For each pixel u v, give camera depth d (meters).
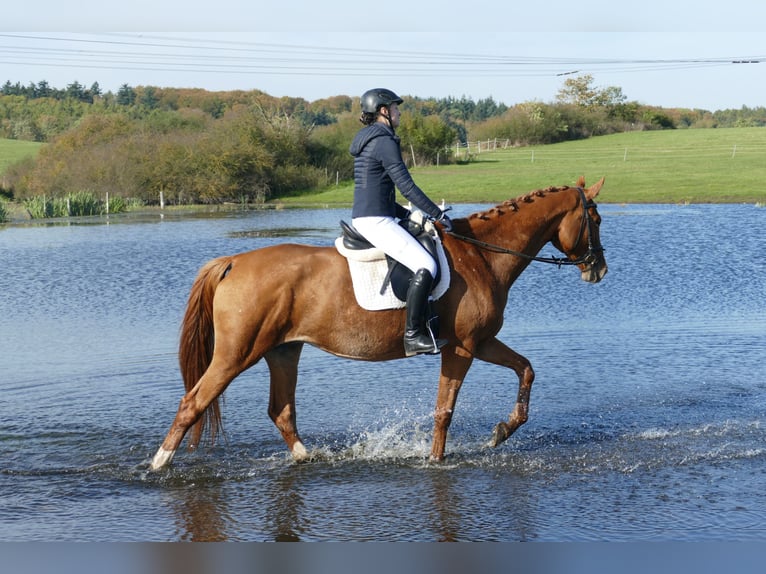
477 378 9.54
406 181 6.37
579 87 89.44
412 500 6.17
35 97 136.88
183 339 6.82
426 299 6.47
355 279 6.51
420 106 132.75
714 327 11.90
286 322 6.57
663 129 89.19
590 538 5.52
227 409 8.50
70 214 38.31
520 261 7.20
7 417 8.14
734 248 20.33
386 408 8.46
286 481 6.58
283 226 29.31
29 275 17.91
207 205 44.78
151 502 6.17
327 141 55.72
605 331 11.71
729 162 50.66
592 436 7.59
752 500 6.11
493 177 47.56
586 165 52.84
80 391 9.04
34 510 6.02
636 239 22.47
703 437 7.52
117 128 55.06
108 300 14.82
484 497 6.22
